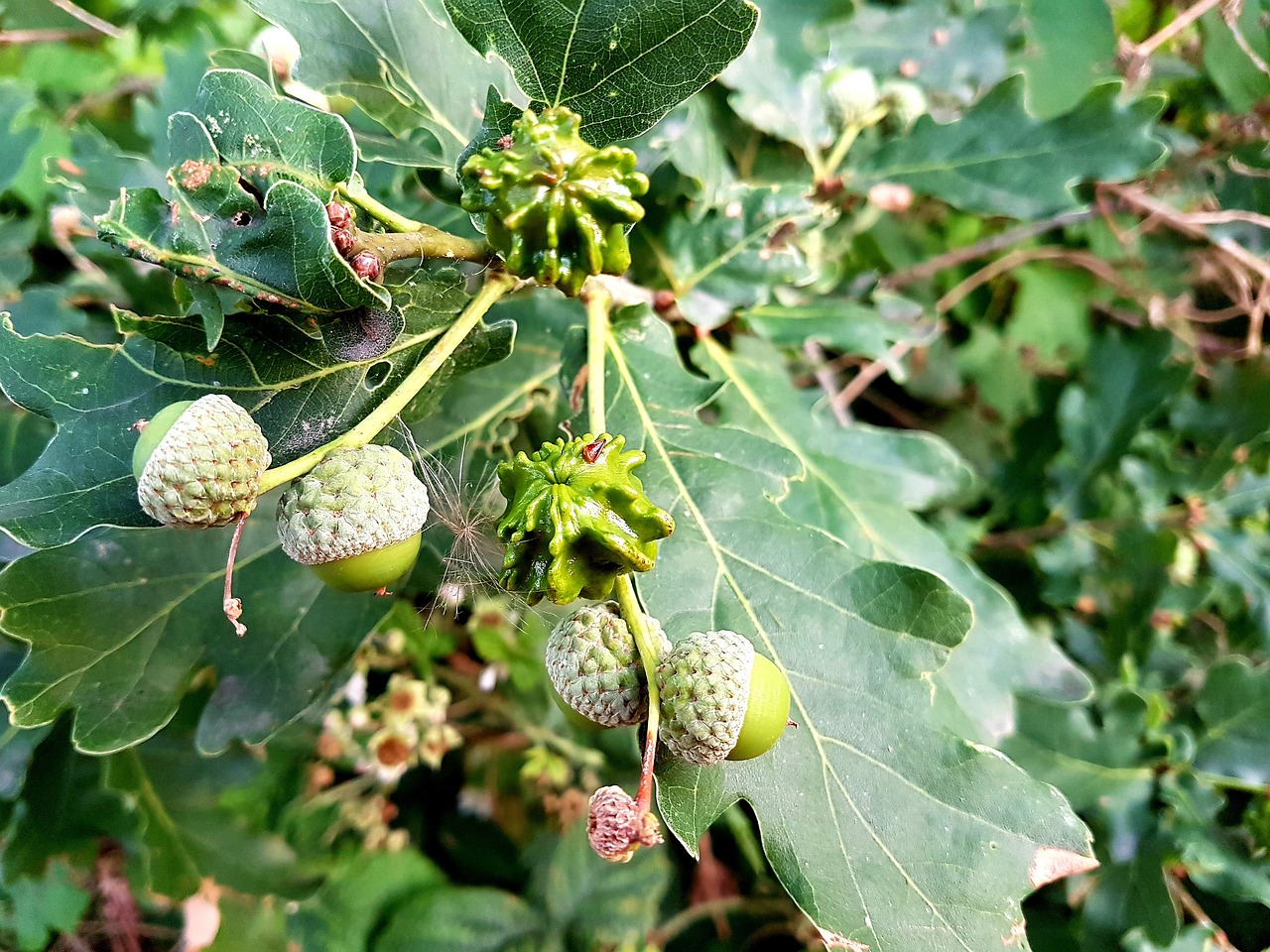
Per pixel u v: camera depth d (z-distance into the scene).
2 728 0.16
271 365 0.12
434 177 0.15
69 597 0.14
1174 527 0.21
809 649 0.13
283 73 0.16
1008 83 0.18
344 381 0.12
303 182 0.11
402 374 0.12
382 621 0.15
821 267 0.19
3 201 0.20
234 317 0.11
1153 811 0.17
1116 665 0.20
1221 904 0.18
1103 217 0.22
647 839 0.09
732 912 0.22
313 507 0.10
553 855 0.22
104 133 0.20
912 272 0.22
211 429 0.09
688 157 0.17
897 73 0.20
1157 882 0.17
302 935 0.21
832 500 0.17
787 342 0.18
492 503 0.13
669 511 0.13
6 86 0.18
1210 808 0.17
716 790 0.12
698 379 0.14
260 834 0.19
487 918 0.21
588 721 0.11
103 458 0.11
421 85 0.14
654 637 0.11
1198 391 0.23
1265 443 0.21
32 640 0.13
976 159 0.18
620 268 0.11
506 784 0.23
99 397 0.11
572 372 0.14
